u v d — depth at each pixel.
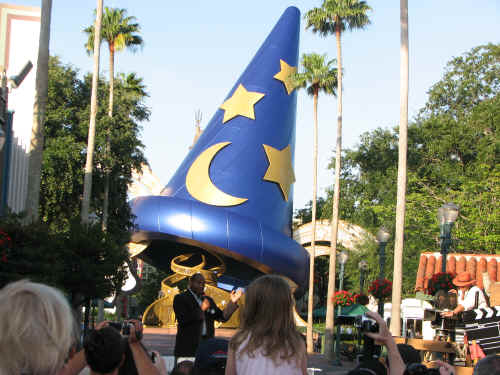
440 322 13.62
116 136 35.66
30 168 16.72
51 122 34.84
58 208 35.91
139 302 66.50
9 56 23.52
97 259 18.17
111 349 2.97
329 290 33.66
